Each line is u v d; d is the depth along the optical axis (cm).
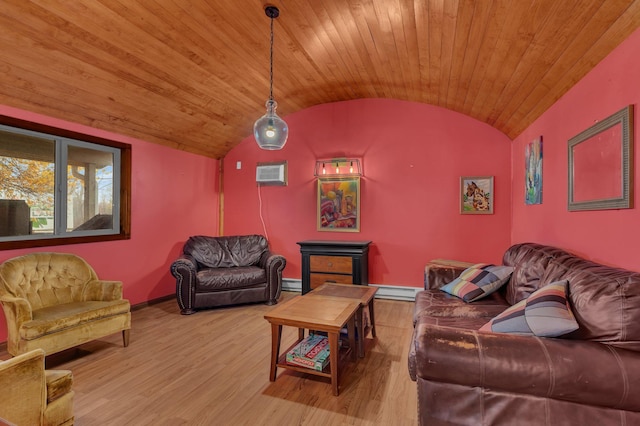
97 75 287
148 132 401
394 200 448
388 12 238
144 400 207
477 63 275
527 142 344
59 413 163
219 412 195
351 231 465
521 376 134
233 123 459
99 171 364
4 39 227
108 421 186
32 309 262
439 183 430
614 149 184
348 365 253
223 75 344
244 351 280
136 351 279
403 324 345
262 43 294
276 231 503
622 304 134
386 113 451
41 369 154
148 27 254
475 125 417
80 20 232
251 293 411
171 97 353
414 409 198
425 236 436
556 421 132
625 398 125
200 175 499
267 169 493
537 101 288
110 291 292
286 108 467
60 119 318
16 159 294
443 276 315
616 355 129
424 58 297
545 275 208
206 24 261
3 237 284
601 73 200
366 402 206
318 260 427
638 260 167
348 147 467
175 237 456
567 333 140
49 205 318
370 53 309
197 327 338
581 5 171
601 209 198
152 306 414
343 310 239
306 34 279
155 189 426
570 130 242
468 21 222
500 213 408
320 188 478
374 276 456
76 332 254
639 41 166
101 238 359
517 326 157
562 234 257
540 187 300
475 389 141
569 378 129
